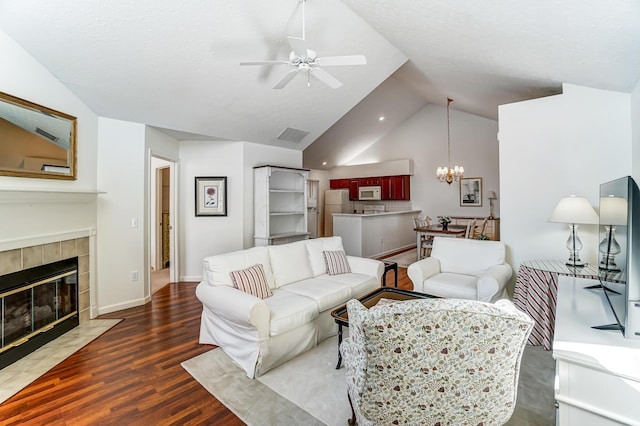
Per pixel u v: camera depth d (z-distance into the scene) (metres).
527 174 3.32
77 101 3.12
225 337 2.54
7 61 2.47
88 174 3.28
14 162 2.50
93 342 2.76
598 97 2.94
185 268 4.91
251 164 5.02
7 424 1.72
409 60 4.36
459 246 3.63
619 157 2.86
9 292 2.44
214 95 3.65
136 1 2.40
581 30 1.92
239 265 2.81
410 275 3.31
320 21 3.04
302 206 5.58
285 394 2.02
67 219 3.02
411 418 1.31
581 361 1.19
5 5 2.26
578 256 2.94
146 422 1.75
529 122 3.30
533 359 2.44
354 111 7.05
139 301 3.75
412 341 1.20
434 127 8.29
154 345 2.71
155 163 5.51
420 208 8.59
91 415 1.80
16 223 2.51
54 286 2.92
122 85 3.14
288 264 3.21
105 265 3.47
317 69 2.53
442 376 1.24
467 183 7.83
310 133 5.18
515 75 3.19
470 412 1.29
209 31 2.81
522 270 2.87
